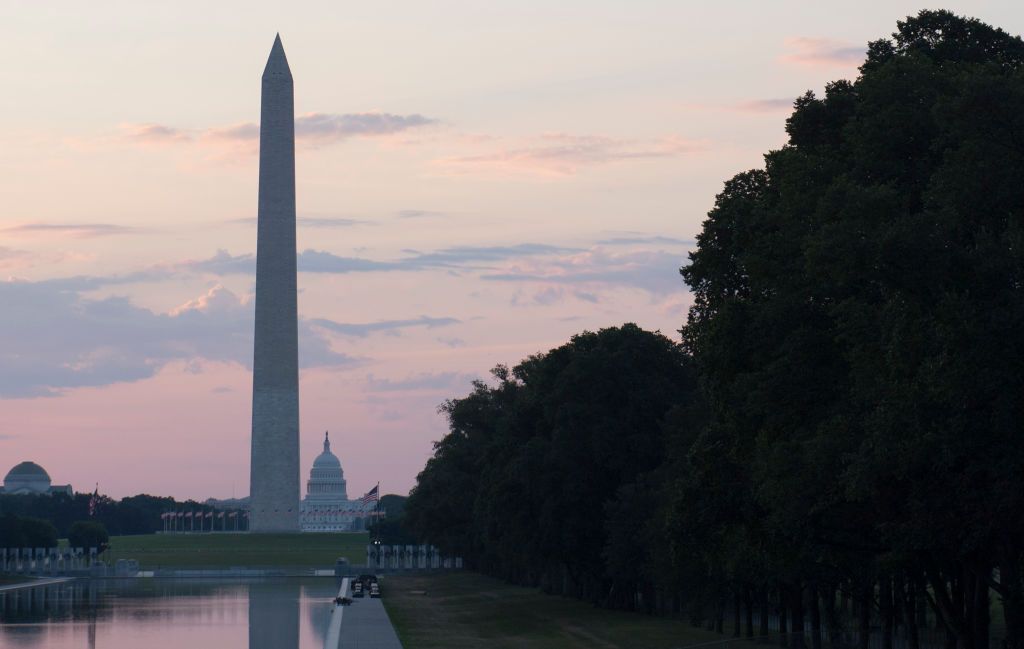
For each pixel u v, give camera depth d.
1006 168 39.34
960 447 37.38
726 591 72.06
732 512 53.97
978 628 45.66
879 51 54.00
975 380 36.72
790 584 61.69
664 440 87.06
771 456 46.25
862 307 42.31
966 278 38.81
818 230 44.28
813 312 47.50
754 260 49.19
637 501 82.38
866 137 45.78
